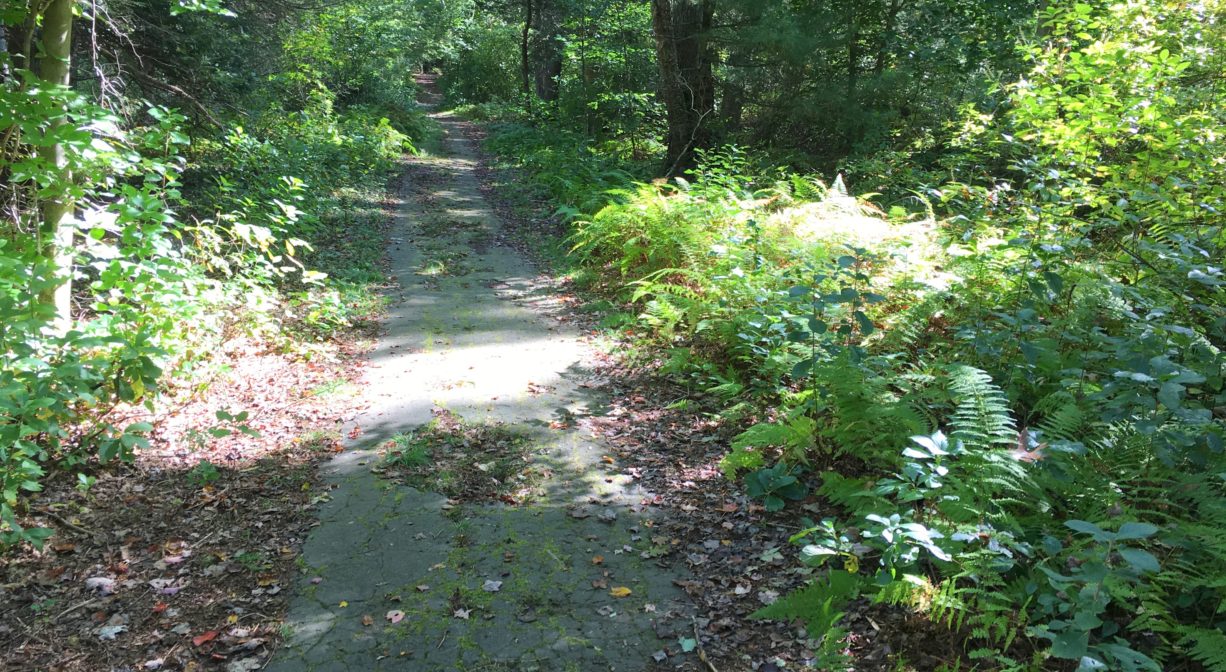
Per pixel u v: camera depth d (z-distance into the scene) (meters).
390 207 14.26
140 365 4.34
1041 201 6.48
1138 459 3.52
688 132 14.93
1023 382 4.67
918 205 11.02
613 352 6.91
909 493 3.34
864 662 2.95
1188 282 5.12
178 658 3.18
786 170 13.77
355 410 5.75
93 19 6.95
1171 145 5.82
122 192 5.21
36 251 4.93
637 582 3.63
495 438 5.22
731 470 4.33
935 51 13.87
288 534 4.10
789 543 3.84
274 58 16.11
